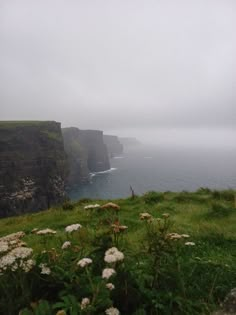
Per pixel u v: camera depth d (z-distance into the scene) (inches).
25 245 217.8
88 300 149.5
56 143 6579.7
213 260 291.0
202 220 515.5
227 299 164.2
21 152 5629.9
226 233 403.5
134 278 188.4
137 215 580.1
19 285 177.6
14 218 782.5
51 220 612.4
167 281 208.5
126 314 176.4
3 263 168.6
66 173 6929.1
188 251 296.0
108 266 181.8
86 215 582.2
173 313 183.6
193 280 228.4
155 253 215.0
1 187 5113.2
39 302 156.7
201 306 191.0
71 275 181.2
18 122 6136.8
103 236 209.2
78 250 219.0
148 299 184.7
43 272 181.0
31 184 5713.6
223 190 796.6
